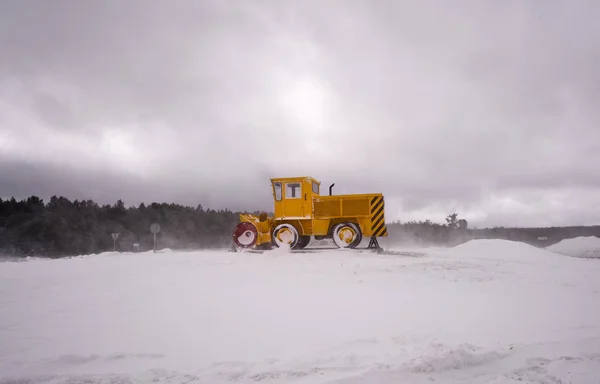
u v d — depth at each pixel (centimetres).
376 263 1125
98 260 1246
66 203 6588
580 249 2272
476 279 940
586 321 607
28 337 494
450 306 674
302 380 392
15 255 4778
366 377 402
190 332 520
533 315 632
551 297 770
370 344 486
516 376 425
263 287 816
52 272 1013
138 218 6531
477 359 455
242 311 623
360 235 1525
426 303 692
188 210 6812
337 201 1560
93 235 5578
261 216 1628
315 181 1694
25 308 635
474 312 639
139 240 6044
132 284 844
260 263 1148
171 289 791
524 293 805
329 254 1350
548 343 512
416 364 429
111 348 459
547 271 1102
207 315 599
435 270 1020
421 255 1483
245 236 1568
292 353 454
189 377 392
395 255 1450
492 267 1097
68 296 724
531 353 481
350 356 444
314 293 761
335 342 489
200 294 745
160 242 6019
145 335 507
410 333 525
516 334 542
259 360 433
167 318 582
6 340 483
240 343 483
